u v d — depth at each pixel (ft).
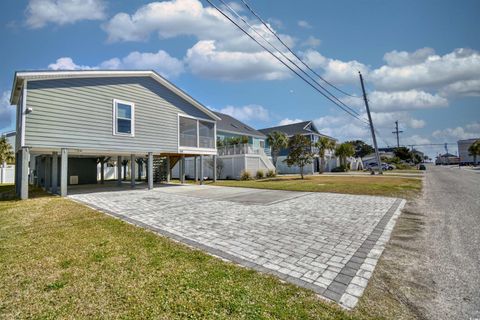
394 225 17.76
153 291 8.45
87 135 33.37
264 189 41.27
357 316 7.23
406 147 215.92
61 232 15.30
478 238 14.88
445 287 9.04
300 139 68.59
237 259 11.35
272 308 7.54
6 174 66.18
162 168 60.13
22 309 7.45
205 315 7.18
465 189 39.22
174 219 19.13
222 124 95.71
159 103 42.65
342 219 19.39
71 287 8.70
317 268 10.52
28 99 28.63
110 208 23.44
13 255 11.55
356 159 150.20
